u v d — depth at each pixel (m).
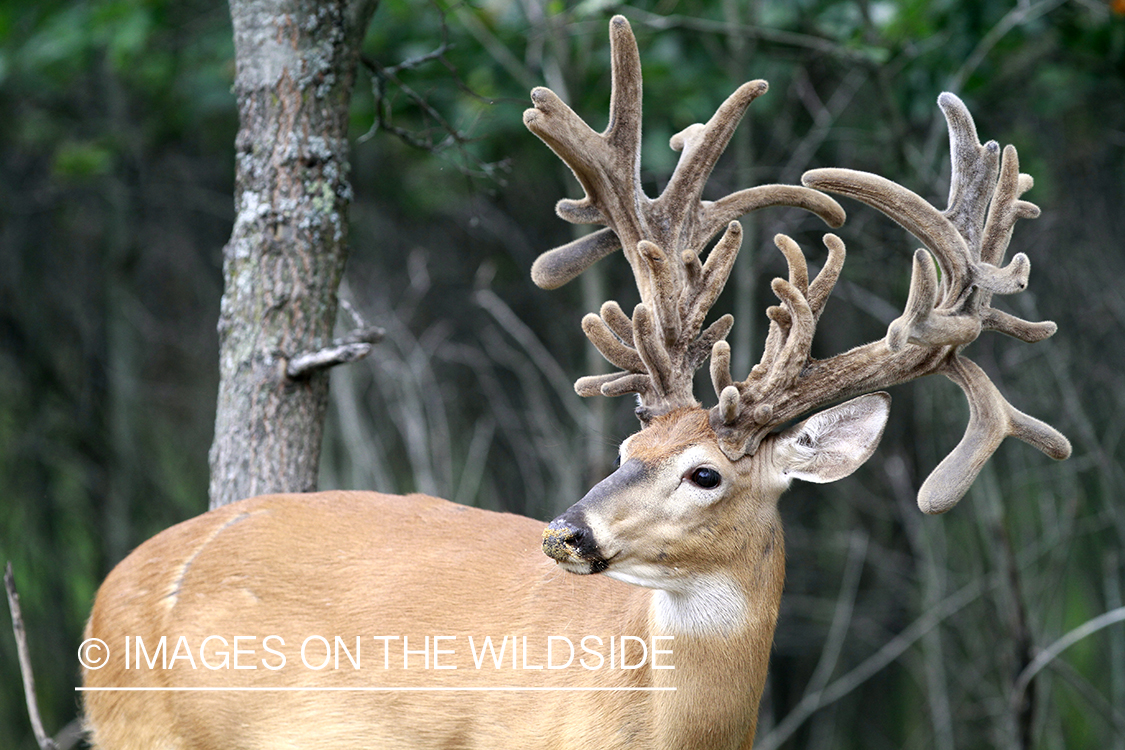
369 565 6.08
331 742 5.86
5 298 16.50
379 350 12.30
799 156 12.05
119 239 16.14
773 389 5.47
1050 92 13.06
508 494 15.23
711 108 11.84
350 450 11.70
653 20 11.18
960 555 15.05
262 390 7.04
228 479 7.05
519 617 5.82
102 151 14.46
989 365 11.75
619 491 5.27
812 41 11.02
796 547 16.28
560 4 10.80
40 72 14.38
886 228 11.95
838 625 13.27
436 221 15.94
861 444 5.62
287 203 7.09
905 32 10.91
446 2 10.23
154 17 12.54
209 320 17.45
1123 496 12.17
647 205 5.98
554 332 15.59
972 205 5.50
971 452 5.33
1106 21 12.01
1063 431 12.54
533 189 15.23
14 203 16.39
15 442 16.84
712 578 5.45
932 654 13.32
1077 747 15.98
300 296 7.09
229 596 6.06
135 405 17.03
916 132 13.16
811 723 16.64
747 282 12.36
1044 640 12.56
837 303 14.78
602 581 5.89
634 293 14.41
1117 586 12.14
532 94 5.73
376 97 8.00
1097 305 12.76
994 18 11.38
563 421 15.36
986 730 15.03
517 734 5.70
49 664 16.77
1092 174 13.44
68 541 17.34
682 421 5.50
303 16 7.12
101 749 6.26
